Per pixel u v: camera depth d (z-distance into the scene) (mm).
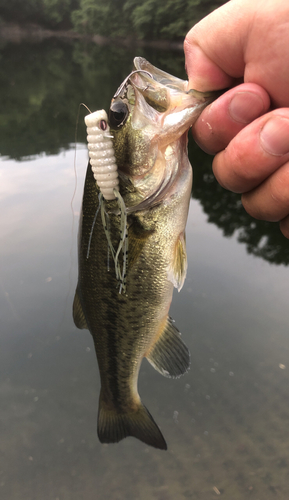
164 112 196
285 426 398
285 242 678
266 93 167
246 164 170
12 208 727
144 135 196
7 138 1165
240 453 381
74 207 733
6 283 564
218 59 180
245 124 173
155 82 197
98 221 221
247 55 168
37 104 1683
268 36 157
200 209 804
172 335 261
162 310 246
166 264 227
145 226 217
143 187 206
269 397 427
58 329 516
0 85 2135
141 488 364
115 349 270
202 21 182
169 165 210
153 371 485
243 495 348
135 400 298
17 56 3807
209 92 192
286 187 169
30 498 360
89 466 386
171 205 217
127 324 250
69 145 1100
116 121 191
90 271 241
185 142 214
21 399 443
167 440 403
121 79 2342
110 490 365
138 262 224
